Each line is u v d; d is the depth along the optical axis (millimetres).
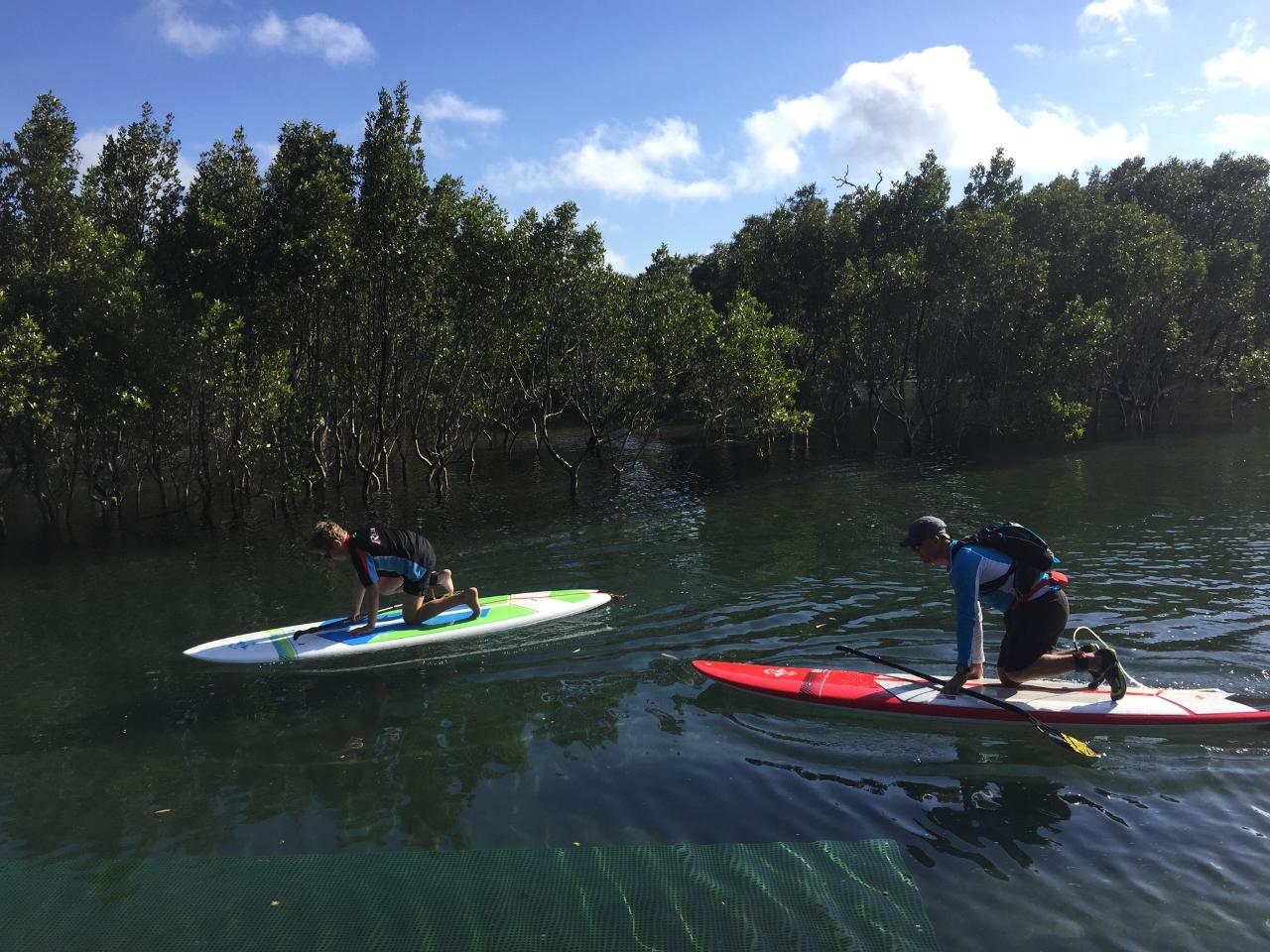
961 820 4430
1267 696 5812
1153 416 29219
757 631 7840
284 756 5562
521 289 19359
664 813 4590
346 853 4312
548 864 4125
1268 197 34594
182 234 16688
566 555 11883
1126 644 6977
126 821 4770
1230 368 30734
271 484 20734
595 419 22281
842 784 4867
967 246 25359
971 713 5680
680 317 21609
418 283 16969
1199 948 3342
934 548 5945
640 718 5922
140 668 7562
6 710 6637
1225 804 4496
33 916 3834
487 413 22953
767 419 22406
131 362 14961
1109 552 10359
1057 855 4062
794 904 3723
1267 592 8289
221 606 9906
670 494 17906
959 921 3576
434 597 8211
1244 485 15164
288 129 16906
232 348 15758
